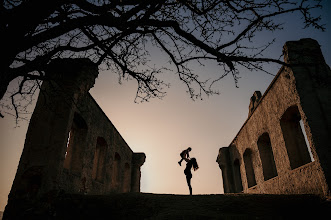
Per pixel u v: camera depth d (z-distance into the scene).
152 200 5.27
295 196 5.41
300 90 6.06
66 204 4.93
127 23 2.97
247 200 5.16
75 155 7.73
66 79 6.80
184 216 4.03
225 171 14.25
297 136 7.41
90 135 8.48
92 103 8.66
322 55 6.34
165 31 3.78
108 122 10.94
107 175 10.59
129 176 15.59
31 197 5.27
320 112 5.75
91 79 7.37
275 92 7.79
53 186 5.64
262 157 9.56
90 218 4.59
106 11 2.88
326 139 5.45
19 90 3.63
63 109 6.49
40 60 3.15
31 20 2.59
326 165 5.21
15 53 2.59
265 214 4.37
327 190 5.03
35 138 6.16
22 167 5.80
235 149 13.27
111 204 5.02
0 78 2.43
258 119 9.59
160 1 2.99
